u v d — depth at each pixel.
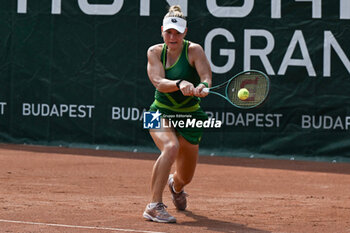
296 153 43.22
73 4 45.22
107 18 44.88
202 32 43.84
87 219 19.70
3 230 17.58
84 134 45.34
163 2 44.31
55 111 45.53
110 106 45.00
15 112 45.88
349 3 42.69
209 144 44.03
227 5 43.66
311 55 43.03
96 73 45.06
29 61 45.66
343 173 37.03
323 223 20.33
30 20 45.62
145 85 44.62
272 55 43.31
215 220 20.41
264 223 20.05
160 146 20.03
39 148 44.56
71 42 45.28
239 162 41.22
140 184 29.67
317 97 42.97
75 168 35.50
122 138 44.97
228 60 43.56
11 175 31.27
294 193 28.02
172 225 19.12
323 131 43.00
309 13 43.06
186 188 29.02
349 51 42.75
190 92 19.14
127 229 18.12
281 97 43.28
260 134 43.47
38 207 21.91
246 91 19.61
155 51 20.33
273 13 43.31
